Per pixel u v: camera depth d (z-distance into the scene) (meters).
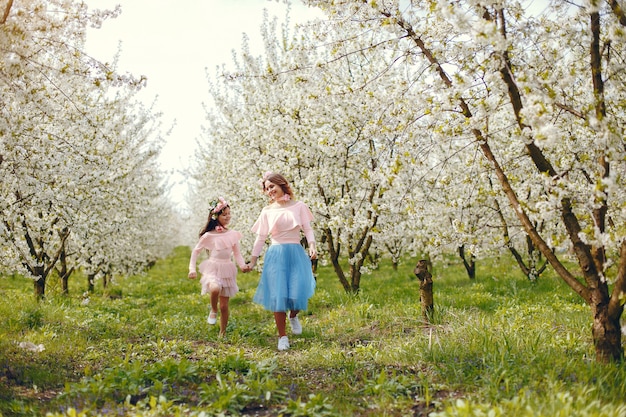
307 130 9.87
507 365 3.98
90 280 14.37
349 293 9.67
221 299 6.74
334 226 9.30
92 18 5.63
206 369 4.61
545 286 9.73
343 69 9.66
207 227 7.03
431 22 5.13
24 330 6.42
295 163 10.20
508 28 4.49
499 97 4.86
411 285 11.72
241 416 3.53
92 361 5.10
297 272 5.94
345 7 5.20
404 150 5.23
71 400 3.74
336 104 8.89
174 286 15.49
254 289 12.23
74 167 8.58
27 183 7.61
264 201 11.63
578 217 4.50
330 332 6.66
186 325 7.37
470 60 4.68
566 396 3.10
